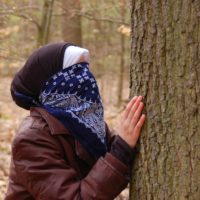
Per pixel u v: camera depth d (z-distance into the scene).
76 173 2.41
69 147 2.44
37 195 2.37
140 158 2.46
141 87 2.45
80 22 9.88
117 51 13.00
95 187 2.32
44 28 8.25
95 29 12.19
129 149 2.41
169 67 2.33
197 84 2.26
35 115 2.49
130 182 2.54
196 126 2.27
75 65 2.51
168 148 2.35
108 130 2.78
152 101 2.40
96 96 2.53
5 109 12.80
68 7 8.37
